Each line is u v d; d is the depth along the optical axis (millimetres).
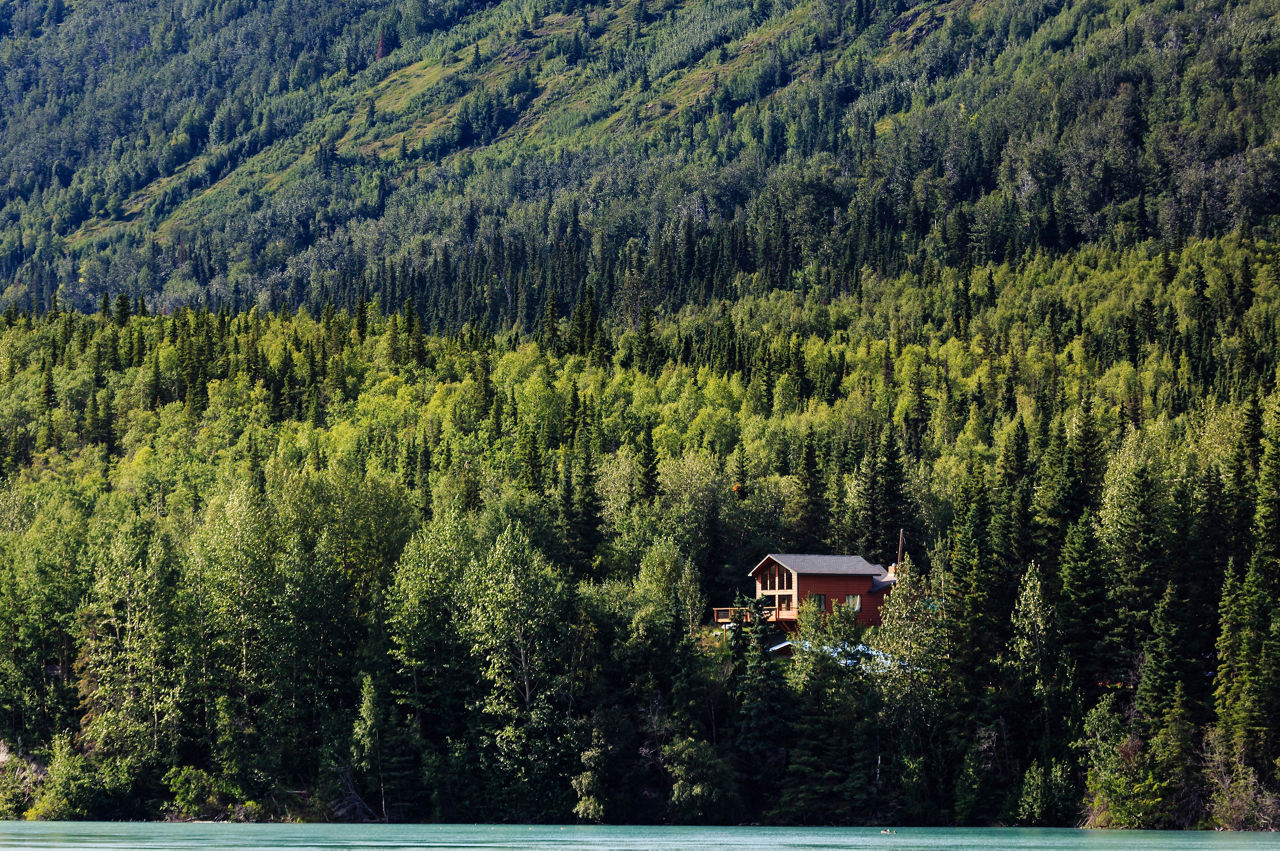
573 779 96438
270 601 104000
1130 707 97875
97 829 90875
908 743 98562
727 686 103938
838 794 98375
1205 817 90562
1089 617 104000
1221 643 95750
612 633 105938
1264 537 105625
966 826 95375
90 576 111312
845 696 100250
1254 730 91250
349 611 111062
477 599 103188
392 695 102625
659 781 99438
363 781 99000
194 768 100438
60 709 106312
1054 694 98688
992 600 105812
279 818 97250
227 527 109250
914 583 107250
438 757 97875
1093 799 93438
